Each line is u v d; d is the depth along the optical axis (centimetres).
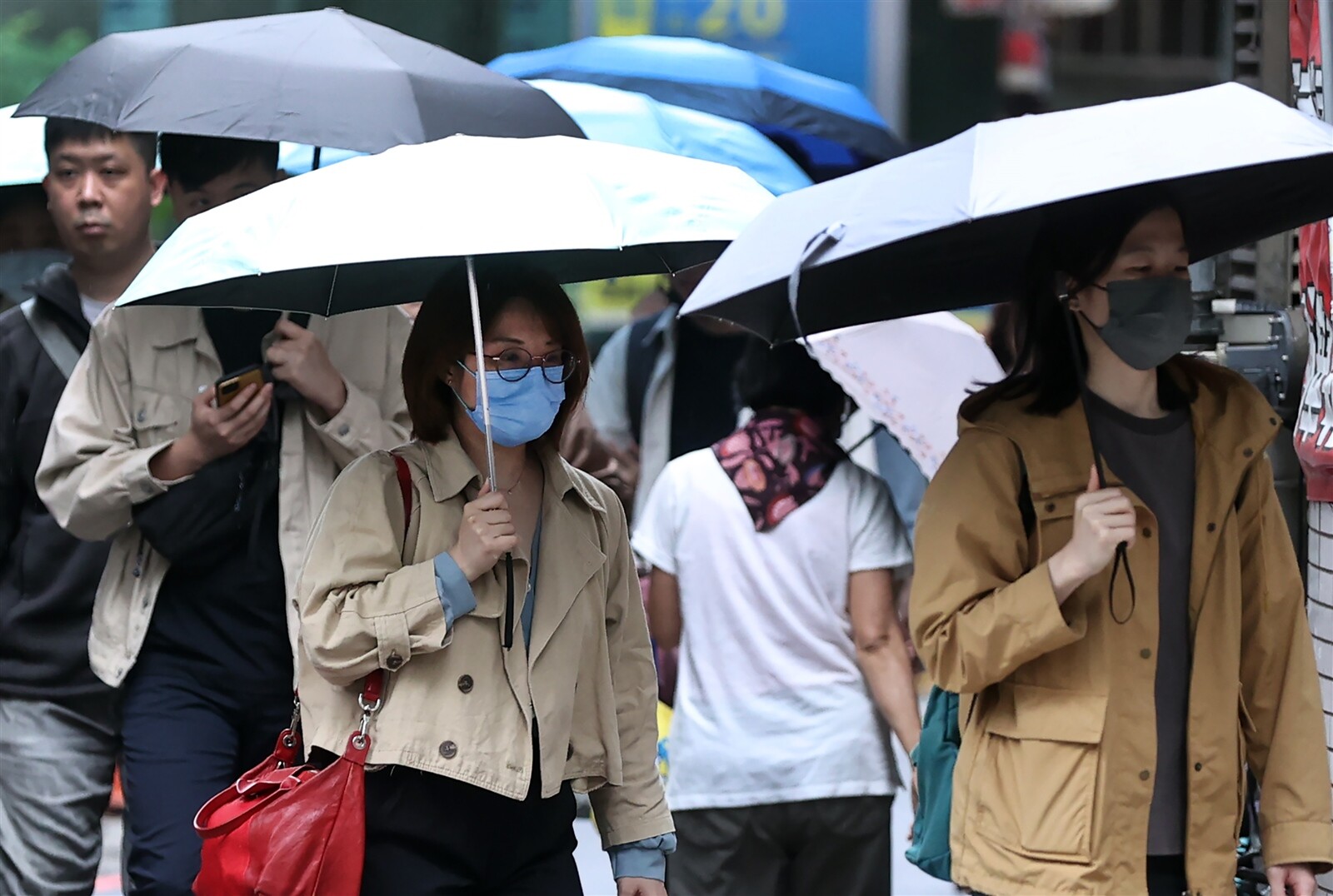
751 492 1555
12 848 1534
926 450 1709
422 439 1123
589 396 2203
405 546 1098
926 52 5369
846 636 1549
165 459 1386
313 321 1464
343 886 1055
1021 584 1104
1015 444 1151
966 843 1149
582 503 1161
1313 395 1336
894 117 5094
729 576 1552
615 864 1191
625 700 1191
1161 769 1132
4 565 1571
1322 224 1317
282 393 1425
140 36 1439
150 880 1326
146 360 1430
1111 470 1150
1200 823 1120
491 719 1079
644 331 2189
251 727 1419
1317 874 1184
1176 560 1147
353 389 1429
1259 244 1603
